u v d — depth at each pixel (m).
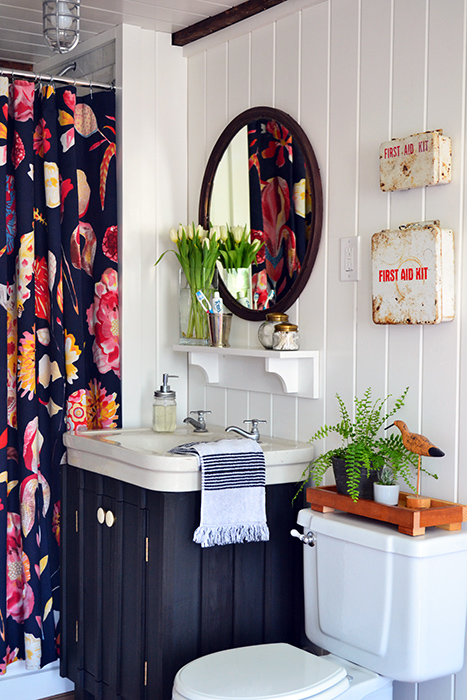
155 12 2.78
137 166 2.95
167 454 2.28
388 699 2.04
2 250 2.64
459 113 2.02
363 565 2.01
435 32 2.08
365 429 2.20
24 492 2.70
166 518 2.25
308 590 2.22
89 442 2.58
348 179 2.36
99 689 2.56
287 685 1.88
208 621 2.33
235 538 2.29
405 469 2.16
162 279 3.03
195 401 3.09
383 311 2.16
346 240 2.36
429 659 1.90
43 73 3.45
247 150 2.75
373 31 2.27
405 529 1.93
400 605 1.91
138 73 2.93
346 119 2.37
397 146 2.11
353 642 2.05
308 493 2.23
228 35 2.83
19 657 2.77
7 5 2.71
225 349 2.65
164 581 2.26
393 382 2.22
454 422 2.04
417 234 2.04
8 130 2.73
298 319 2.56
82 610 2.65
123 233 2.91
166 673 2.27
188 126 3.08
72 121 2.79
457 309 2.03
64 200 2.79
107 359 2.89
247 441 2.37
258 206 2.71
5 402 2.65
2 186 2.64
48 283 2.79
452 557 1.93
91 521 2.61
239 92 2.81
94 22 2.89
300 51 2.53
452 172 2.04
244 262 2.78
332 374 2.43
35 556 2.71
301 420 2.56
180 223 3.03
